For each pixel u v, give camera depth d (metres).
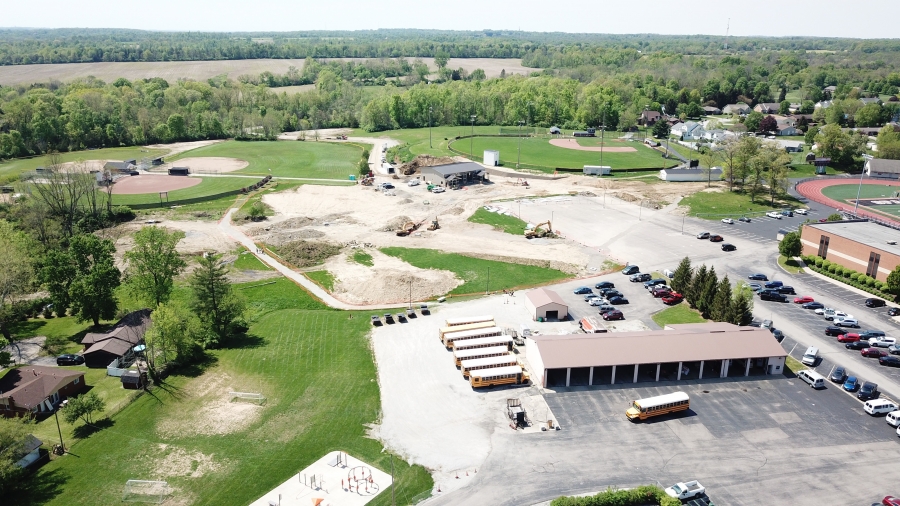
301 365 94.94
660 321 108.88
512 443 75.62
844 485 68.12
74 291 107.19
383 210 181.62
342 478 69.50
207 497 66.62
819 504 65.38
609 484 68.31
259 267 139.50
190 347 95.62
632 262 138.25
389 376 91.12
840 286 124.75
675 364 94.56
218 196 197.50
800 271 133.00
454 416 81.19
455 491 67.38
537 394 86.25
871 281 120.81
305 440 76.50
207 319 102.81
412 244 152.25
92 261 123.62
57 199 163.38
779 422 79.69
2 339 92.44
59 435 77.69
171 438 77.31
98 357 97.88
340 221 171.50
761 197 192.25
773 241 152.38
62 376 88.50
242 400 85.62
